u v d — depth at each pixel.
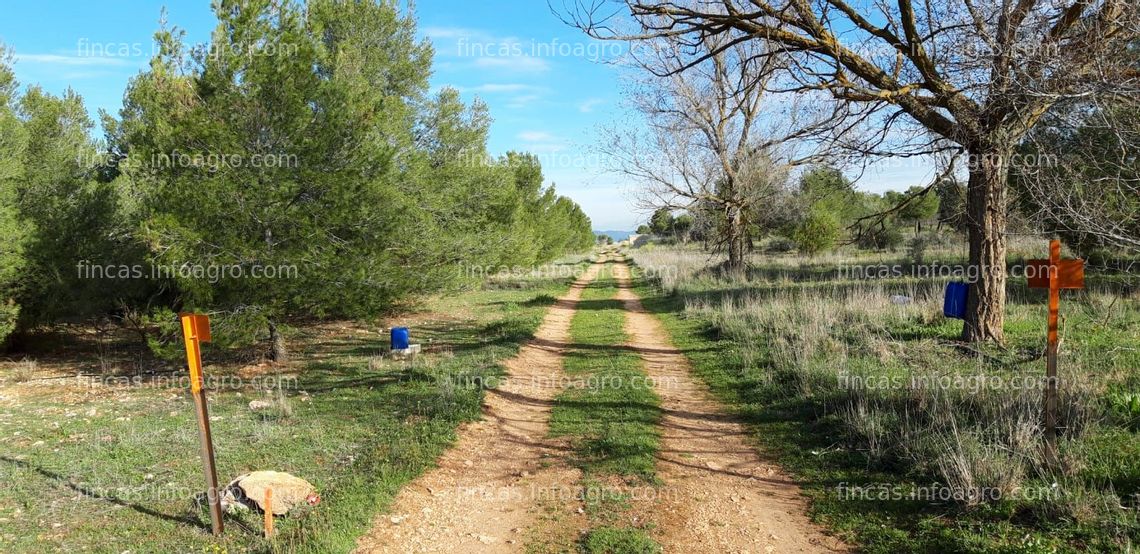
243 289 10.27
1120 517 4.22
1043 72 6.11
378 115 11.12
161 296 14.45
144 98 10.63
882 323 11.72
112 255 13.08
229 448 6.83
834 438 6.66
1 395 9.80
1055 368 5.09
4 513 5.25
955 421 6.04
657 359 11.82
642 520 5.11
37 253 12.20
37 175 13.25
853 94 8.92
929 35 8.16
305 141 10.05
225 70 10.09
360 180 10.43
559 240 32.06
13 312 11.84
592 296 25.89
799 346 10.13
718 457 6.59
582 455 6.68
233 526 4.95
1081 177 5.72
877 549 4.48
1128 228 5.71
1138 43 5.91
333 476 5.99
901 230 34.00
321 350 13.57
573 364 11.63
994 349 9.00
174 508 5.33
